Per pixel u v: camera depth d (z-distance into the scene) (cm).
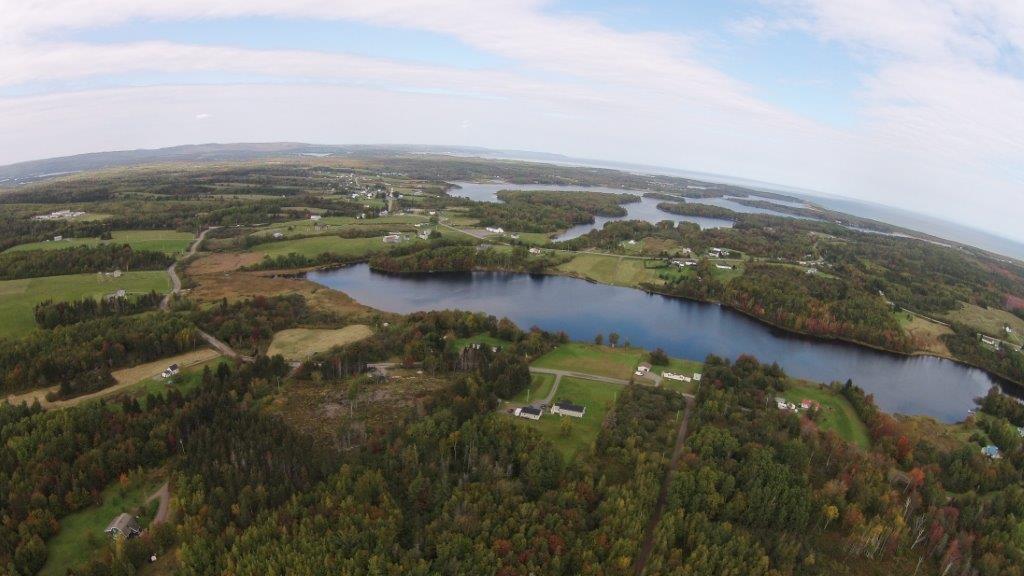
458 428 13338
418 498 10800
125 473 11488
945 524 11200
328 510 10219
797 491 11419
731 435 13400
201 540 9238
